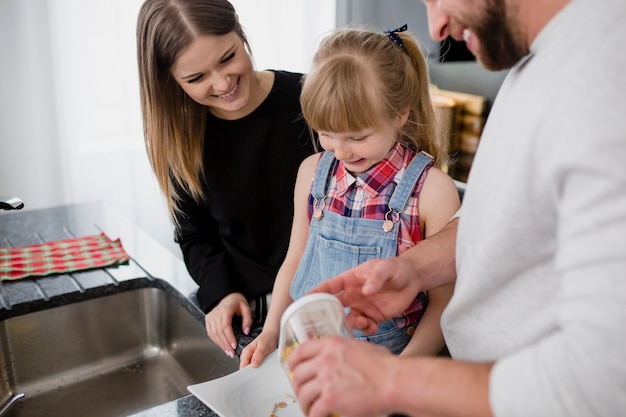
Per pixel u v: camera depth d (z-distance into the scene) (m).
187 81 1.15
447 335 0.76
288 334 0.70
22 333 1.29
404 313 1.02
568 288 0.48
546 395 0.48
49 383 1.34
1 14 2.19
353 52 0.99
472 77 2.60
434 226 1.02
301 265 1.11
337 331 0.70
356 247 1.03
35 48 2.29
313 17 2.92
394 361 0.57
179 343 1.42
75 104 2.46
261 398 0.92
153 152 1.30
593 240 0.46
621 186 0.45
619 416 0.46
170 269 1.47
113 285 1.38
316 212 1.09
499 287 0.64
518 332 0.64
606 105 0.47
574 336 0.47
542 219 0.57
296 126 1.34
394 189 1.04
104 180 2.62
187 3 1.10
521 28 0.60
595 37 0.52
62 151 2.47
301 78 1.37
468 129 2.53
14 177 2.40
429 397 0.54
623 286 0.44
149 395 1.33
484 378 0.54
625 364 0.44
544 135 0.53
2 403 1.26
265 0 2.79
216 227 1.47
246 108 1.31
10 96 2.29
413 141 1.11
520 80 0.62
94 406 1.29
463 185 1.76
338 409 0.57
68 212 1.85
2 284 1.35
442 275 0.84
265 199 1.37
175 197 1.38
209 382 0.92
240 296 1.29
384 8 2.93
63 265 1.45
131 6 2.46
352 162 1.02
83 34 2.39
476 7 0.60
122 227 1.74
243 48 1.18
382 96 0.96
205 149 1.33
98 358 1.40
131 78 2.54
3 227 1.70
